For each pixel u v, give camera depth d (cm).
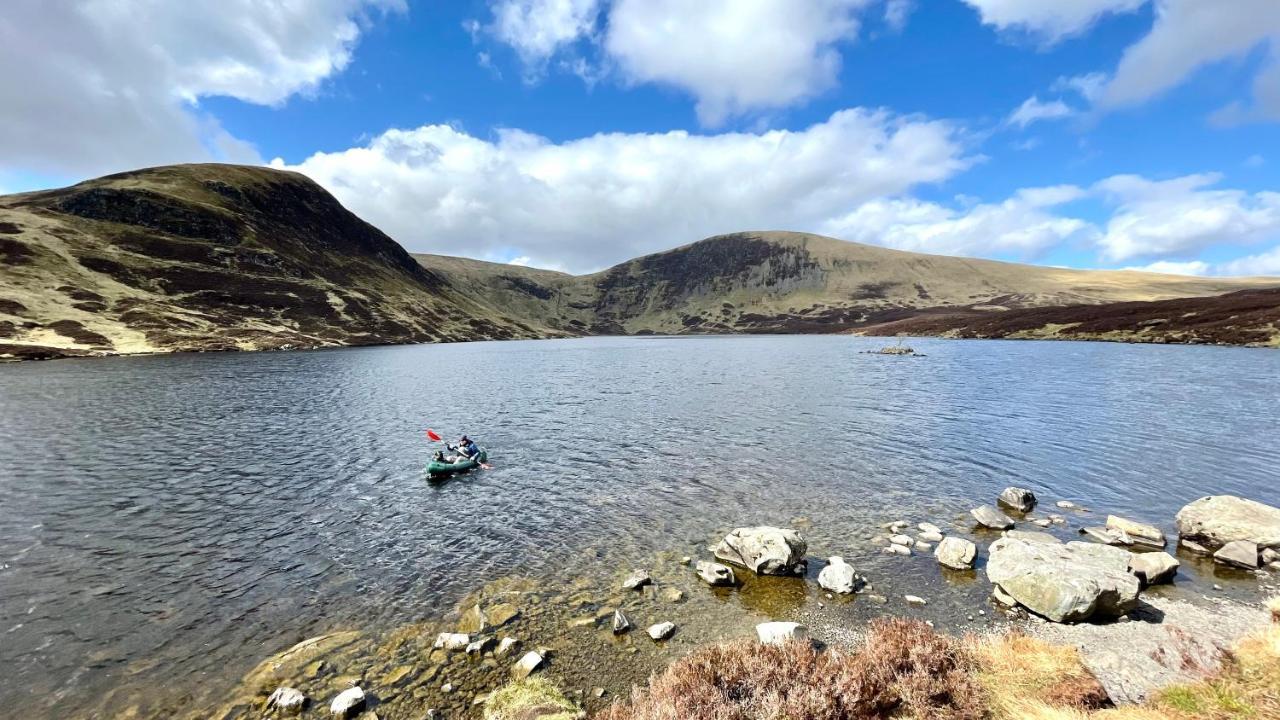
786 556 1809
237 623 1562
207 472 3112
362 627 1533
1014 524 2217
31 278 13050
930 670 1069
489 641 1443
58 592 1748
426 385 7125
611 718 995
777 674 1048
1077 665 1117
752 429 4144
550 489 2792
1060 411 4597
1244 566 1789
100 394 5872
